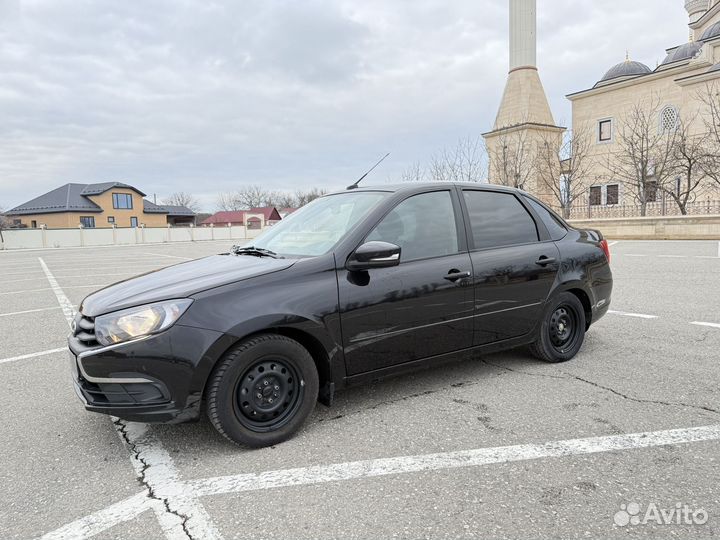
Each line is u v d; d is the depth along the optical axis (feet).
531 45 112.98
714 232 61.98
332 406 11.47
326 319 9.93
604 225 72.69
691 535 6.64
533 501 7.54
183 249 96.22
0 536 7.04
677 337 16.43
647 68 125.70
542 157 109.81
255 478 8.46
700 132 91.86
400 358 11.10
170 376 8.72
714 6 116.57
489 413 10.83
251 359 9.27
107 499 7.97
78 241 132.46
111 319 8.95
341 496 7.84
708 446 9.05
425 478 8.29
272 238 12.76
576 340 14.52
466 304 11.93
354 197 12.67
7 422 11.19
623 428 9.89
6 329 21.49
